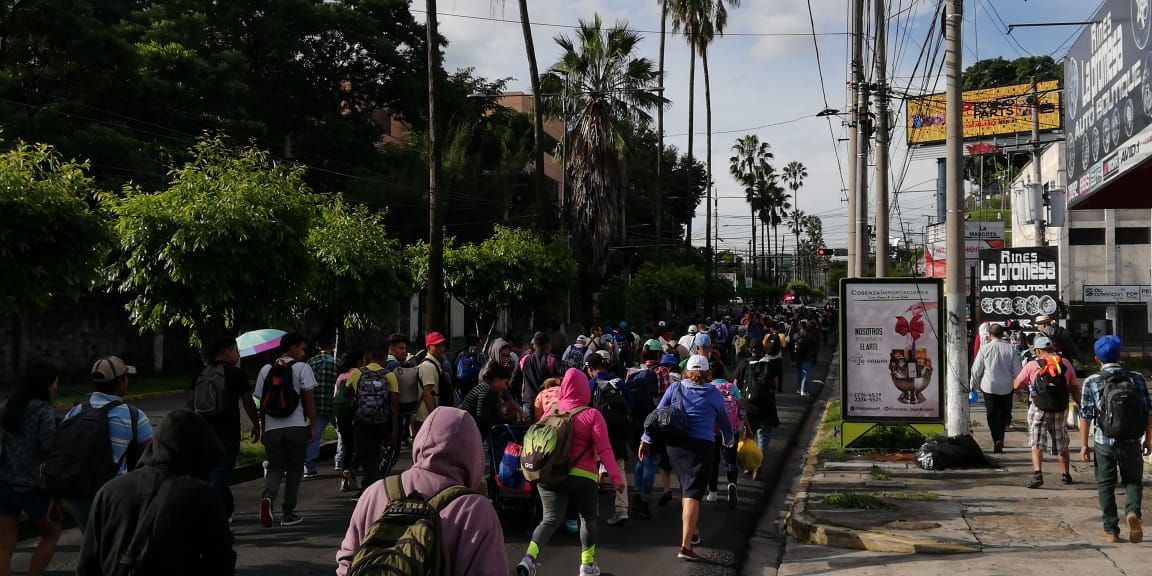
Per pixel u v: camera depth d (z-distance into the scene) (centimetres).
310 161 4291
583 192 3375
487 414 957
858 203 1873
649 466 972
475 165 4466
